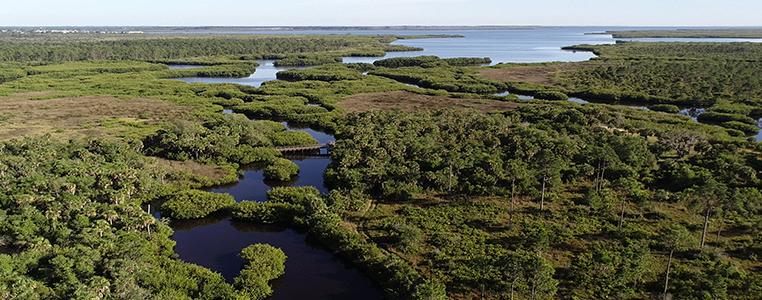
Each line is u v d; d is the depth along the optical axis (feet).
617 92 598.75
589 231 236.43
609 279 194.39
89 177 276.21
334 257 231.71
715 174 294.46
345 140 364.58
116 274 182.29
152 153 368.48
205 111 515.09
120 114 507.71
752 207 246.68
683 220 245.86
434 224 248.11
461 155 320.50
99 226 215.92
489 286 193.98
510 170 289.74
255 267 211.61
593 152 321.11
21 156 313.53
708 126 439.22
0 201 244.83
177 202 273.33
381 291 204.85
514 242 228.22
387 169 307.37
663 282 193.67
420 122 419.33
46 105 546.67
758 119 495.00
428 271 208.23
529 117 457.68
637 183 283.79
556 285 189.78
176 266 206.90
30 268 188.24
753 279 192.75
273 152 376.89
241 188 321.11
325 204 263.70
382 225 249.55
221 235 253.85
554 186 284.41
